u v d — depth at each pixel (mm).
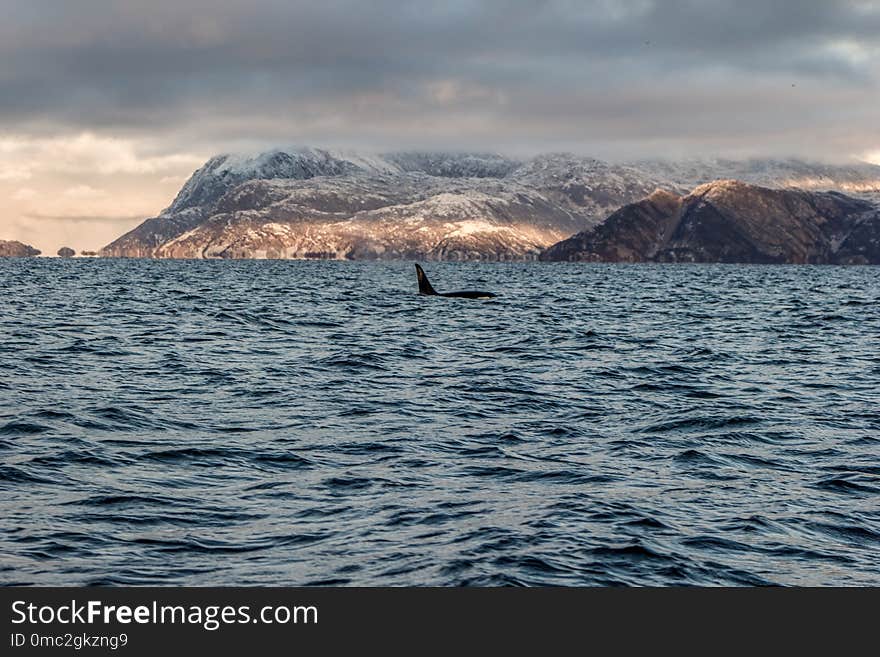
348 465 27766
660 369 49625
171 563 20109
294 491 25016
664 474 27500
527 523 22609
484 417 35562
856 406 38906
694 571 20281
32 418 32938
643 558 20766
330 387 41875
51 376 43156
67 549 20625
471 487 25703
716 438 32375
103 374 44219
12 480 25312
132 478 25938
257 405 37156
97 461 27516
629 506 24094
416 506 23828
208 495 24547
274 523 22500
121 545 20953
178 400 37750
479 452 29750
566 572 19984
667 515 23531
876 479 27297
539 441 31531
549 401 39219
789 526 23047
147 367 46875
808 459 29672
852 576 20328
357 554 20656
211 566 20000
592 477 26922
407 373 46719
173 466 27312
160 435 31125
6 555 20188
